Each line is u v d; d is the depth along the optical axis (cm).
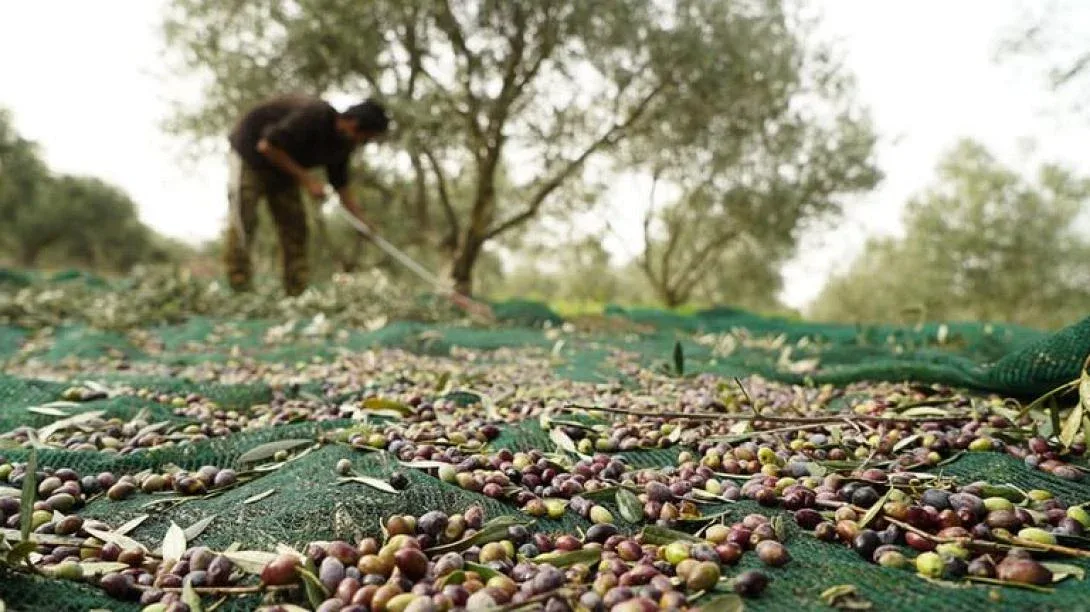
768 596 144
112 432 269
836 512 180
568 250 2030
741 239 2186
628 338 687
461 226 2086
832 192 1767
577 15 1101
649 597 138
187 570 156
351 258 2238
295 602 148
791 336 796
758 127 1331
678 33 1118
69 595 143
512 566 159
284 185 792
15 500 183
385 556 152
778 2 1191
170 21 1248
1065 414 264
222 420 306
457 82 1213
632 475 218
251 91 1244
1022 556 150
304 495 186
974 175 2953
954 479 209
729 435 252
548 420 267
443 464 210
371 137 760
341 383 374
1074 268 2911
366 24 1160
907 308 593
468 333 640
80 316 702
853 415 267
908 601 138
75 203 3747
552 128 1266
